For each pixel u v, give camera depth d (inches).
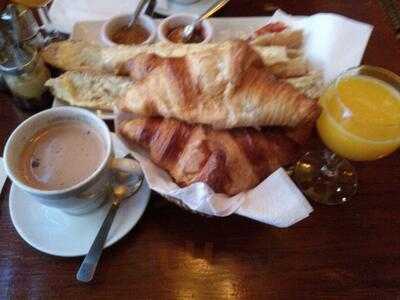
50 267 10.7
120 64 13.3
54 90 13.4
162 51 13.2
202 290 10.4
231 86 10.6
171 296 10.3
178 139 10.7
